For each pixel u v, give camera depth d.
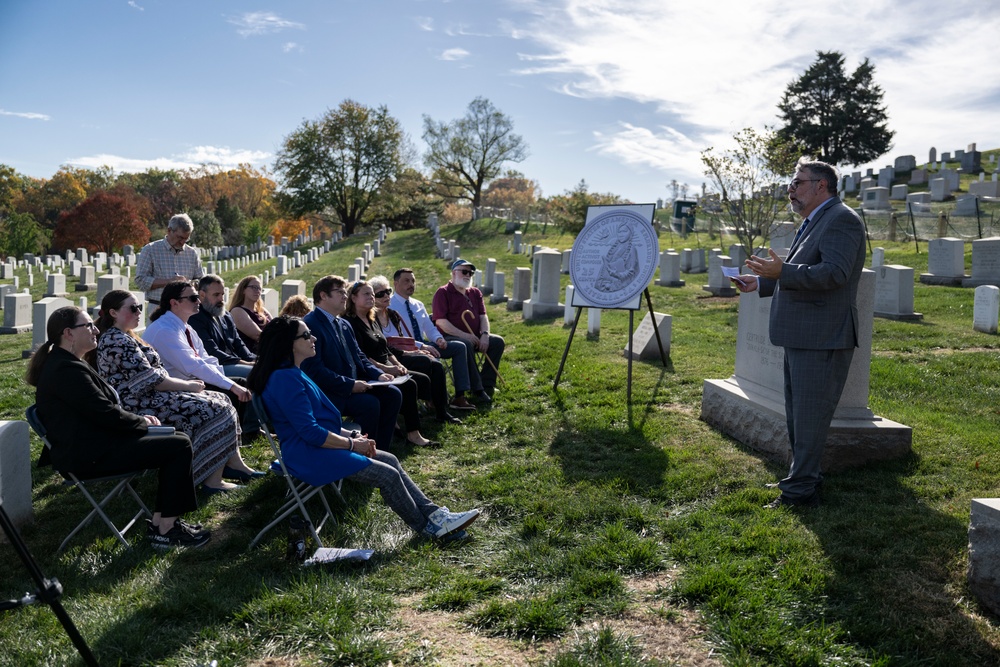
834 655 3.28
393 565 4.36
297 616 3.68
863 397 5.84
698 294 18.36
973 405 7.44
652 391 8.38
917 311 13.98
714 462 5.98
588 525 4.87
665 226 39.88
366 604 3.81
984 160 49.16
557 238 40.34
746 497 5.23
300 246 55.12
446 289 8.75
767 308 6.53
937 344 10.85
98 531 4.93
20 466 4.99
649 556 4.32
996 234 24.72
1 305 21.08
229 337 7.54
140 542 4.71
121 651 3.38
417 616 3.75
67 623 2.81
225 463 5.77
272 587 4.02
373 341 7.21
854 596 3.77
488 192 110.62
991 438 6.13
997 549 3.60
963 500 4.95
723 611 3.69
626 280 8.24
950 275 17.34
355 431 5.02
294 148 63.47
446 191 69.12
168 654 3.39
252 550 4.60
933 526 4.51
